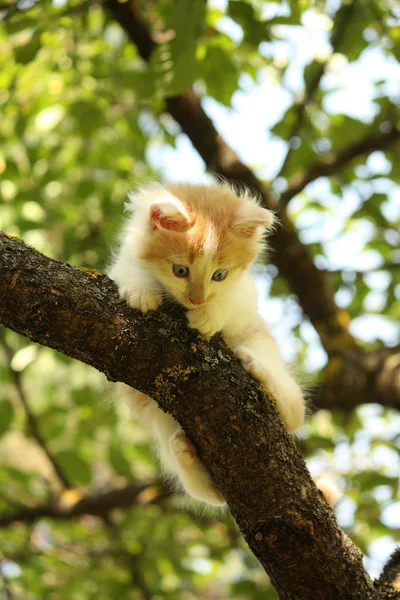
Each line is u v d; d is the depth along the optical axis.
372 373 1.25
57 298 0.93
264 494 0.94
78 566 1.34
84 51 1.36
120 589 1.33
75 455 1.35
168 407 0.94
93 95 1.34
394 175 1.37
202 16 1.12
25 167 1.37
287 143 1.30
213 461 0.95
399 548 1.00
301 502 0.94
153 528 1.37
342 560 0.95
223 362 0.94
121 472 1.36
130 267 1.03
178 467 1.02
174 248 1.01
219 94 1.23
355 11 1.25
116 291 0.94
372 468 1.33
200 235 1.01
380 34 1.27
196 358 0.94
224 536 1.35
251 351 1.01
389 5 1.27
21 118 1.33
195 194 1.05
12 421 1.34
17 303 0.92
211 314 0.99
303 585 0.94
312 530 0.94
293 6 1.23
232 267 1.03
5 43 1.32
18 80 1.34
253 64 1.32
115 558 1.35
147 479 1.36
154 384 0.94
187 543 1.36
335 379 1.26
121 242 1.08
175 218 1.01
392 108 1.34
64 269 0.94
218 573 1.36
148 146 1.49
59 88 1.35
